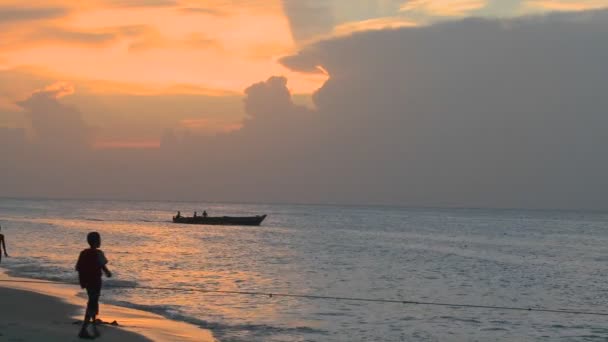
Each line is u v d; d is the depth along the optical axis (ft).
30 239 204.95
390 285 108.68
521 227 463.42
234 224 373.81
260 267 132.16
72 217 456.45
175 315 69.87
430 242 252.21
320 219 570.87
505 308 85.35
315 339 61.05
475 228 420.36
